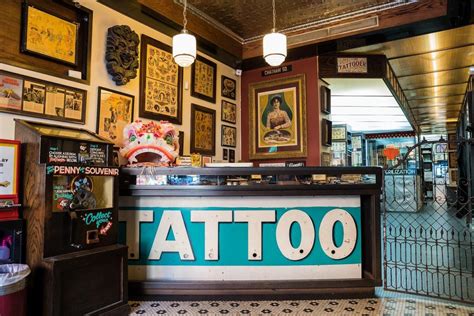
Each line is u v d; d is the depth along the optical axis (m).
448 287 3.49
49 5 3.39
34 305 2.38
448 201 4.55
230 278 3.27
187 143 5.00
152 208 3.32
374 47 5.27
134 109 4.21
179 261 3.28
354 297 3.20
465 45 5.20
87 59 3.69
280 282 3.23
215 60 5.66
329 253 3.32
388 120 10.98
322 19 5.09
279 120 5.75
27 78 3.15
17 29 3.11
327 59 5.46
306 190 3.28
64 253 2.49
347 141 10.91
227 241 3.29
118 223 3.08
